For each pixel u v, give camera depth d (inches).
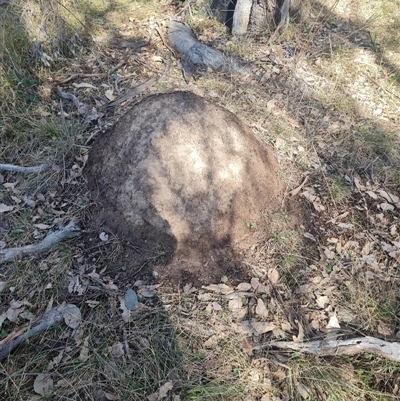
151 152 56.2
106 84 83.0
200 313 51.3
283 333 50.8
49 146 68.9
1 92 73.4
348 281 56.9
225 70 89.4
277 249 58.7
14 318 49.9
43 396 44.0
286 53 96.3
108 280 53.4
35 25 83.4
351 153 74.7
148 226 55.9
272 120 78.2
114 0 108.1
